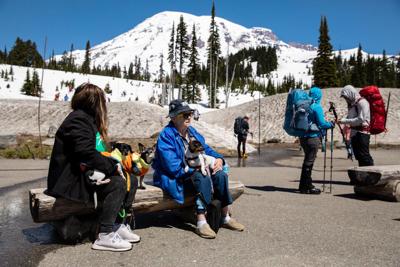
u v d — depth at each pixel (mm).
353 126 8648
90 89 4242
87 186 4070
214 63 88938
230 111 49562
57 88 116250
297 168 13258
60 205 4113
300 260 3834
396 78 116500
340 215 5789
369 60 123438
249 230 4926
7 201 6844
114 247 4074
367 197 7348
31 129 33188
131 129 30578
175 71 88375
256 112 45000
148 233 4781
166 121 32031
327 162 15789
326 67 69062
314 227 5086
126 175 4328
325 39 69000
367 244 4371
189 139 4969
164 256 3932
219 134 24891
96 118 4262
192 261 3789
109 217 4129
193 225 5184
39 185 8633
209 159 4797
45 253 4020
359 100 8484
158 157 4875
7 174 10578
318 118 7531
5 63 151375
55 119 35281
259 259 3854
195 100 88562
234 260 3822
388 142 31094
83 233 4422
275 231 4883
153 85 149625
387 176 6754
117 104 35438
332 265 3709
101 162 3998
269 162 16109
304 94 7637
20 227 5086
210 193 4680
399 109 39000
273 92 127250
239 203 6648
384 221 5441
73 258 3869
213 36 81375
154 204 4766
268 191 7996
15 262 3754
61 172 4008
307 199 7086
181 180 4773
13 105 38250
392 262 3805
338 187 8742
